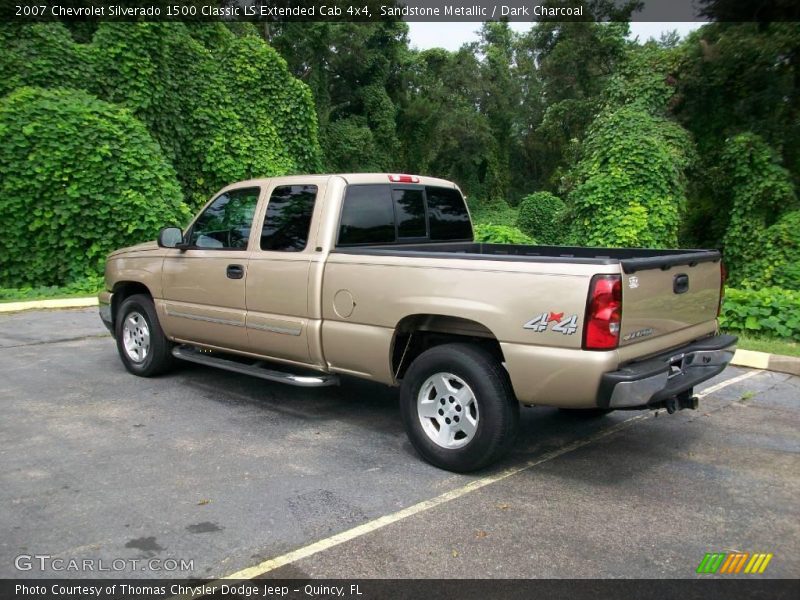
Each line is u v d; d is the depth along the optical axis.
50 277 12.62
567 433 5.19
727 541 3.45
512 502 3.91
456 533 3.52
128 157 13.01
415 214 5.68
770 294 8.49
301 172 18.91
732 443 4.94
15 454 4.62
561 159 44.25
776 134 14.45
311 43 31.09
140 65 15.52
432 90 40.75
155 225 12.87
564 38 30.31
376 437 5.06
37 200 12.32
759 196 13.19
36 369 7.08
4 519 3.66
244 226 5.60
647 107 14.15
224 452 4.70
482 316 4.07
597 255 5.48
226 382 6.61
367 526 3.60
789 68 14.29
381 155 35.84
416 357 4.77
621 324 3.77
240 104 18.11
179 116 16.48
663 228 12.34
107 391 6.24
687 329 4.50
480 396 4.12
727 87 14.67
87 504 3.84
